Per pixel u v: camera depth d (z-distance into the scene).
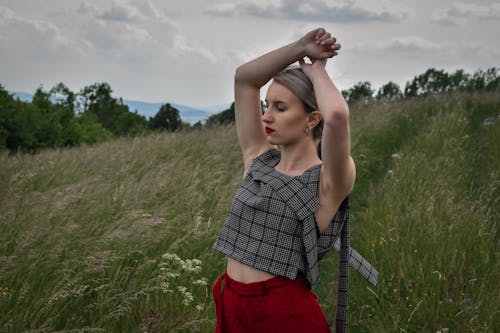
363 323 3.97
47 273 3.60
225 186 6.09
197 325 3.54
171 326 3.46
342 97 2.18
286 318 2.19
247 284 2.24
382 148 11.20
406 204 6.09
